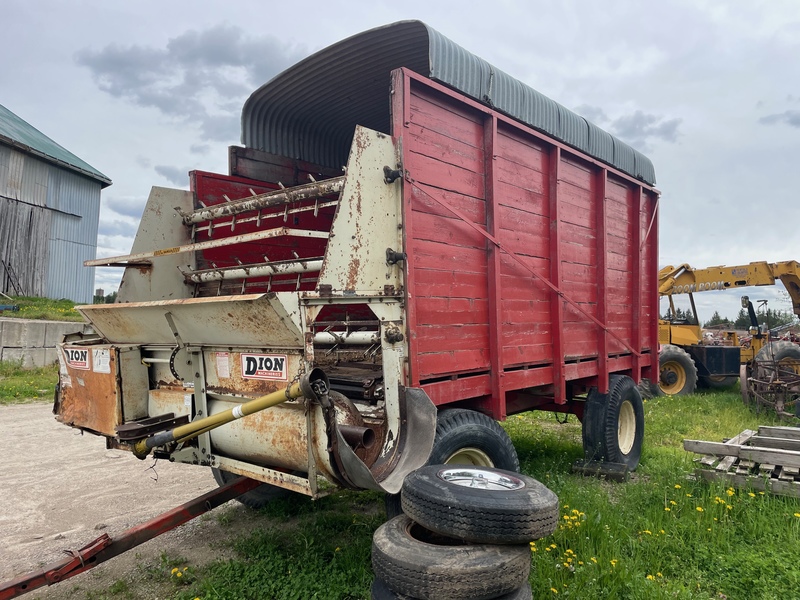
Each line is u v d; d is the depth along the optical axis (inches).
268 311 115.6
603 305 229.8
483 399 171.5
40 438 301.1
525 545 109.0
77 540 168.6
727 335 584.1
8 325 543.2
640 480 219.5
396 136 141.3
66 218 837.2
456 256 158.4
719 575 139.3
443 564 100.4
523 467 235.3
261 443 128.3
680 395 480.1
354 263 129.6
